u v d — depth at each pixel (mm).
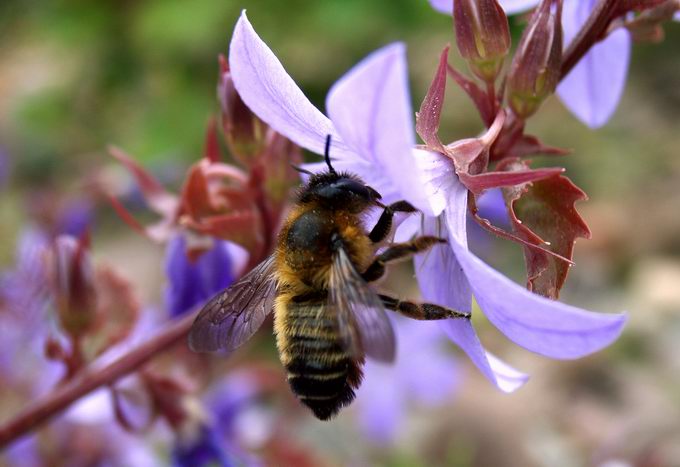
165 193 110
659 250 287
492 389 206
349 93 75
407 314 93
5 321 138
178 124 265
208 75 272
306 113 86
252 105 88
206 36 265
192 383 119
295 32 267
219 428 125
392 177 79
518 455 193
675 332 255
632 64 373
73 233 161
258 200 105
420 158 89
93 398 124
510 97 93
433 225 94
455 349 213
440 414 198
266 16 267
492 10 92
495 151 93
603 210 297
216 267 109
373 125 76
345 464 179
